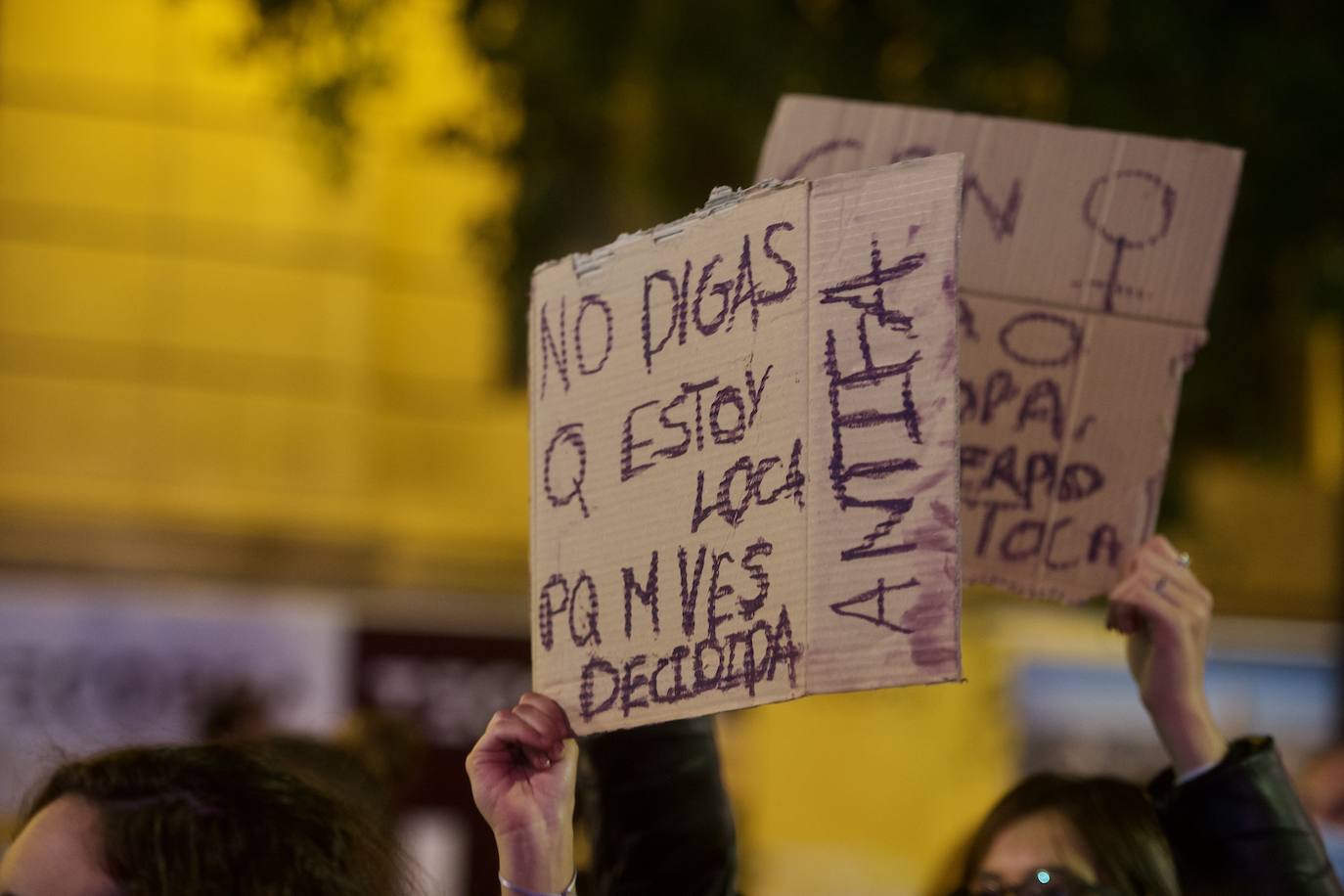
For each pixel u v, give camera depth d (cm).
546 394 229
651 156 652
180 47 1007
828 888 955
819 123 276
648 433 215
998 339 266
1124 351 264
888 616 186
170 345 1002
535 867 213
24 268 990
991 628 959
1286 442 852
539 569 225
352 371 1024
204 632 852
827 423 194
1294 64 591
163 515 987
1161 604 251
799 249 200
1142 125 592
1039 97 603
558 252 682
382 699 855
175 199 1006
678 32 601
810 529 193
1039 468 264
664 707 206
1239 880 240
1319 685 1045
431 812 824
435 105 967
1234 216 617
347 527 1012
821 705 971
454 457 1052
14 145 991
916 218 192
